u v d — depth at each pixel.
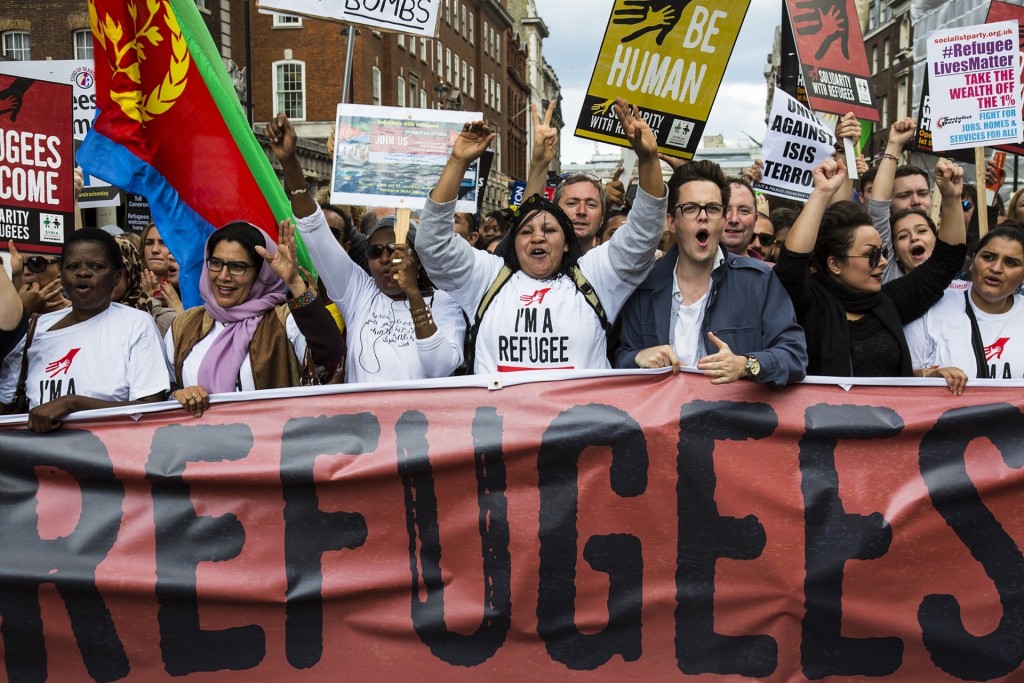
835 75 6.24
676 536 3.29
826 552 3.26
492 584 3.32
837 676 3.27
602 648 3.30
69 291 3.61
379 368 3.77
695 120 4.63
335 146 3.80
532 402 3.34
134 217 8.31
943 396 3.32
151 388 3.59
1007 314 3.85
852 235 3.62
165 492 3.37
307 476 3.33
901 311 3.91
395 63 37.59
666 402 3.32
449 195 3.55
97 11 4.31
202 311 3.82
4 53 24.16
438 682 3.33
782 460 3.29
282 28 32.91
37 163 4.22
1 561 3.34
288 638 3.34
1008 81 5.04
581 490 3.30
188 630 3.33
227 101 4.34
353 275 3.94
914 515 3.25
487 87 57.88
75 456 3.38
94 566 3.33
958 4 14.24
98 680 3.36
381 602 3.33
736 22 4.55
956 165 3.83
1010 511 3.26
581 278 3.60
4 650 3.36
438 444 3.32
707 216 3.40
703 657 3.28
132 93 4.35
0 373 3.72
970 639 3.24
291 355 3.73
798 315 3.62
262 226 4.32
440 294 3.92
